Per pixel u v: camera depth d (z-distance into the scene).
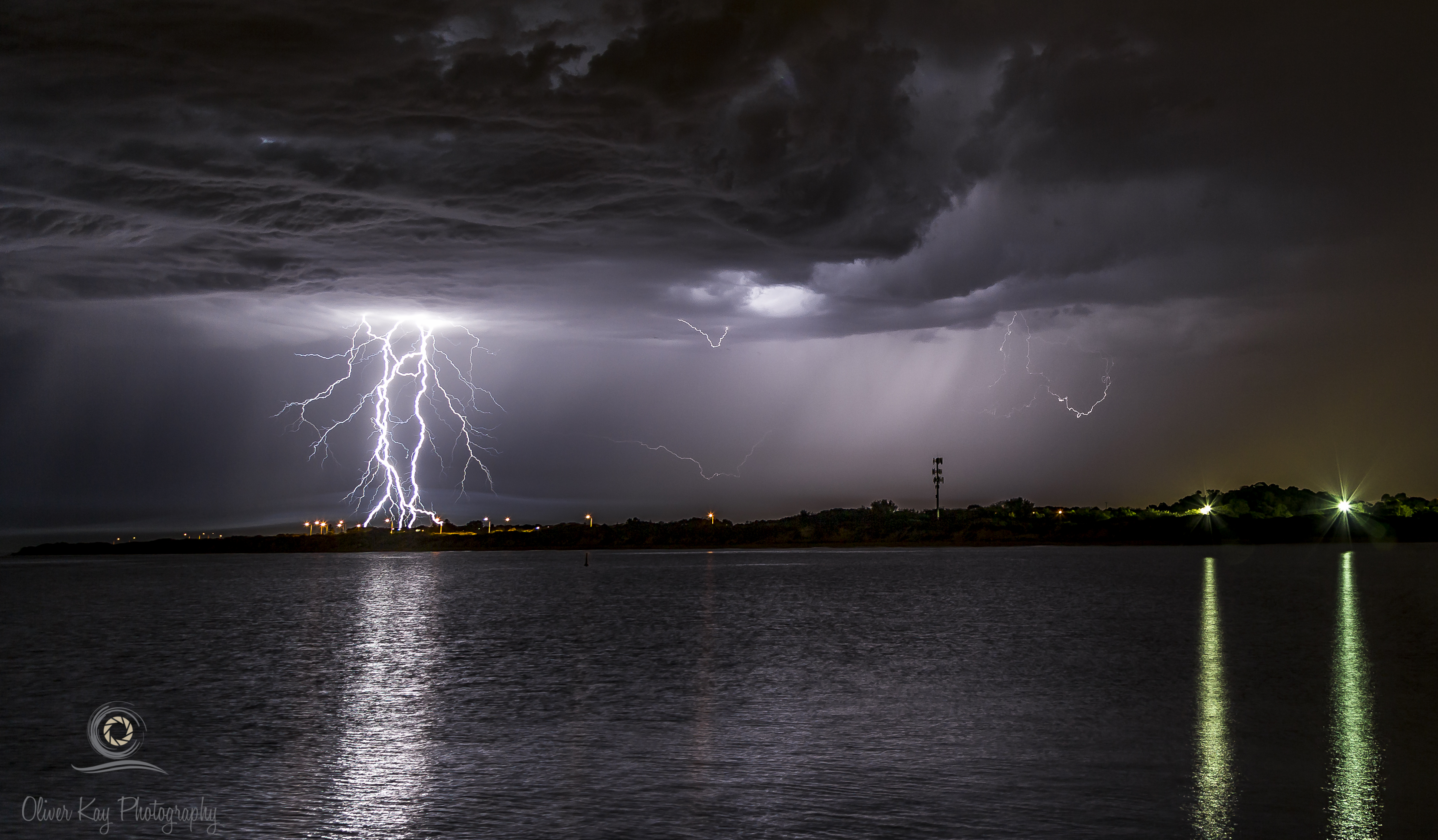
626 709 25.42
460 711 25.53
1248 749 20.05
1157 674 30.17
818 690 27.97
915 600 60.66
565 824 15.59
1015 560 117.56
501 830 15.36
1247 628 42.91
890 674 30.94
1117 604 55.91
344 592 80.88
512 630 46.69
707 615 53.06
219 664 35.69
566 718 24.30
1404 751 19.84
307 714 25.42
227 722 24.44
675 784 17.80
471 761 19.81
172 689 29.80
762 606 58.28
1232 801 16.36
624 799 16.88
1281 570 88.81
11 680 32.06
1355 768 18.48
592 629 46.69
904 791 17.17
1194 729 22.09
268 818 16.23
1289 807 15.99
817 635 42.59
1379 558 110.62
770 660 34.50
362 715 25.12
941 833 14.92
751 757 19.83
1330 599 57.50
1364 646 36.53
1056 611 51.94
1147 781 17.69
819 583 78.50
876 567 105.88
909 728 22.64
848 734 22.00
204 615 58.19
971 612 52.41
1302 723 22.64
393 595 75.25
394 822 15.84
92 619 56.38
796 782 17.89
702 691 28.19
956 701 26.02
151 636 46.38
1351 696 26.11
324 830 15.55
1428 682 28.20
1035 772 18.38
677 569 112.69
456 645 40.84
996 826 15.23
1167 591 65.31
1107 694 26.78
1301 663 32.16
